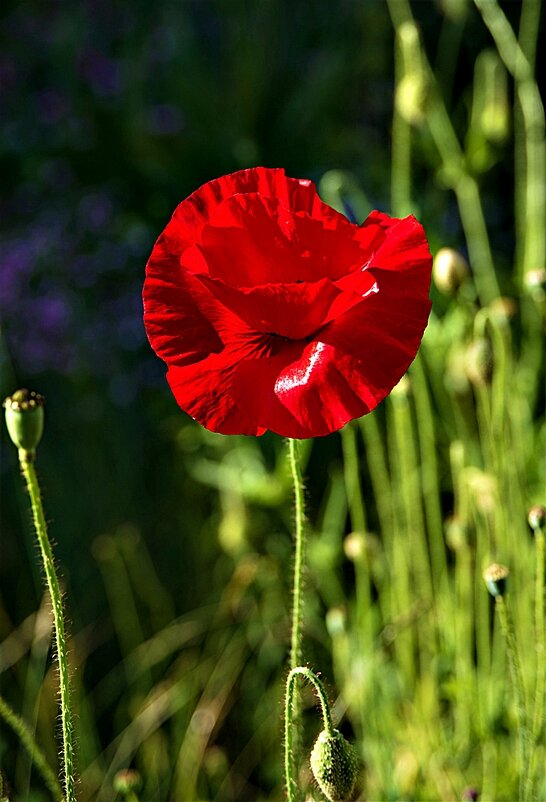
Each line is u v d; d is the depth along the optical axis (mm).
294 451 675
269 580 960
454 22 1290
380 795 825
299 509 680
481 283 1005
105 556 1003
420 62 904
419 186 1329
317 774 660
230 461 1004
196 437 1042
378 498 944
